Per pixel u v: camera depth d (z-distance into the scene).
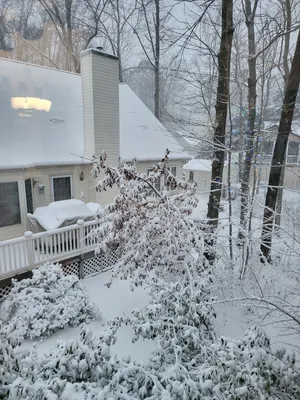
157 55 12.77
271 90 7.52
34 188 8.27
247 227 6.01
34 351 2.96
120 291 6.04
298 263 5.54
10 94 8.86
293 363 2.88
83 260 6.67
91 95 9.14
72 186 9.16
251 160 6.32
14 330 4.26
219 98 5.88
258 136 6.24
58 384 2.36
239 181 6.76
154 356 3.14
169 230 4.98
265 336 2.99
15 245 6.03
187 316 3.52
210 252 5.72
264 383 2.42
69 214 6.93
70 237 6.39
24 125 8.66
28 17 16.39
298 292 4.75
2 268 5.39
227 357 2.58
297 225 6.01
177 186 5.70
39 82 9.99
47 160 8.19
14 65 9.72
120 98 13.42
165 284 4.34
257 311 4.96
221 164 6.16
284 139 6.30
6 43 16.09
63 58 17.73
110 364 2.78
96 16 17.00
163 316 3.54
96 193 9.70
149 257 5.20
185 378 2.66
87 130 9.48
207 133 6.64
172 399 2.45
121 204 5.08
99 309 5.31
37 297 4.70
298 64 5.86
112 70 9.57
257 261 5.77
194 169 15.15
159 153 11.69
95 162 4.89
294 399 2.53
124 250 5.44
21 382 2.37
